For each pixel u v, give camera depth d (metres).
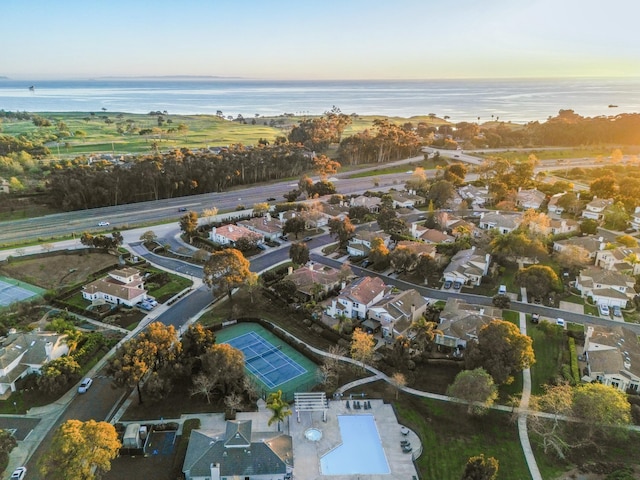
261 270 127.38
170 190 199.38
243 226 157.12
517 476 64.19
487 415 75.75
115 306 106.56
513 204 183.38
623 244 140.25
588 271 118.94
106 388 80.62
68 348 88.44
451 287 119.38
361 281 109.81
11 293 113.44
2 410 75.25
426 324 89.12
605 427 69.62
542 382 83.69
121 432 69.81
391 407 77.38
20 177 199.12
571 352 90.31
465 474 58.53
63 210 178.25
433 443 70.25
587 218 170.00
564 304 111.12
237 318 102.75
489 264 128.50
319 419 74.75
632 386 81.31
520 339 80.38
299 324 100.75
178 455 65.88
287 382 83.12
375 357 89.44
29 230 156.38
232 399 75.31
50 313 103.38
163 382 75.50
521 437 71.50
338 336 95.19
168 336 79.38
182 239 149.88
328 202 186.25
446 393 80.62
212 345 81.75
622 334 92.31
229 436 65.31
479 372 74.06
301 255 123.19
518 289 118.62
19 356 82.75
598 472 64.69
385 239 143.12
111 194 186.12
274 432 69.56
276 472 62.59
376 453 68.25
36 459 65.44
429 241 146.25
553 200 181.88
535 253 126.81
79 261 131.12
